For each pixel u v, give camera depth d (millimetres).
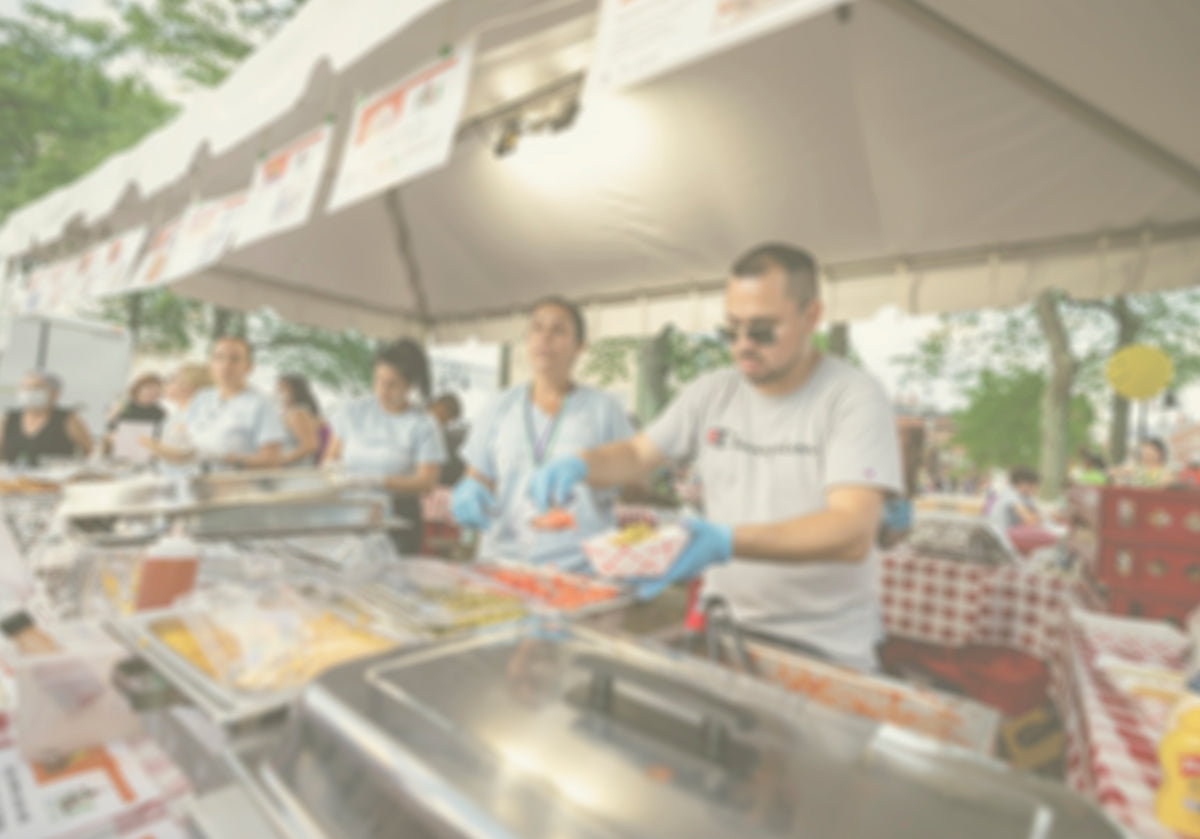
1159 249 2979
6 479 2840
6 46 13234
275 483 1898
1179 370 14391
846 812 509
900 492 1544
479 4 2404
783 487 1696
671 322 5039
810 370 1731
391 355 3365
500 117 3541
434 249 5418
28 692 858
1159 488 2006
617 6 1278
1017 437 17906
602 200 4125
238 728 792
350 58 1680
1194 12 1641
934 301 3775
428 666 746
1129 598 1993
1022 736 2383
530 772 537
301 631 1093
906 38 2426
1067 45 2039
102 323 8750
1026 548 5996
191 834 703
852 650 1624
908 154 3004
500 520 2473
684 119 3266
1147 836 774
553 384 2475
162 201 4367
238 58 13672
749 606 1716
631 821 482
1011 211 3176
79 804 772
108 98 14352
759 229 3920
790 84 2848
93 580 1493
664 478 5652
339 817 573
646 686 633
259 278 5660
